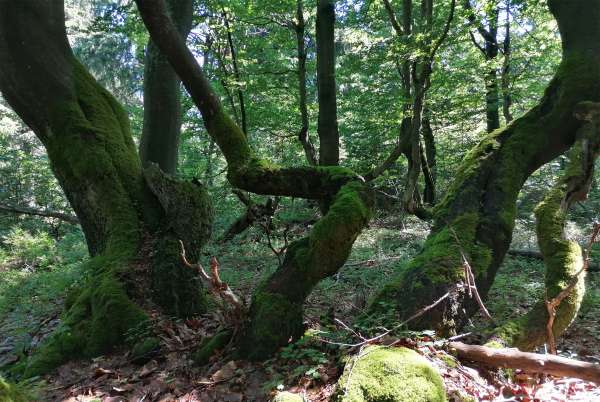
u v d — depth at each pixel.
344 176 5.04
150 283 5.73
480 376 3.57
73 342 5.16
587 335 5.48
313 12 14.06
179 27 9.14
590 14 6.46
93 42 23.89
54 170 7.09
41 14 6.87
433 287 4.43
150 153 9.34
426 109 12.61
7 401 2.92
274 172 5.27
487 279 4.79
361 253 9.39
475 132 16.11
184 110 14.20
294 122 15.12
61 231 16.94
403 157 16.03
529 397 3.28
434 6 11.34
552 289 4.55
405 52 8.55
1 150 17.33
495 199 5.46
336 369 3.64
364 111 14.89
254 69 13.79
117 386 4.27
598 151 5.80
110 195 6.56
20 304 7.61
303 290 4.52
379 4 12.95
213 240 10.48
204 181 14.14
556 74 6.44
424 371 3.06
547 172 14.01
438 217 5.56
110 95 7.67
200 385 3.99
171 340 4.92
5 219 16.59
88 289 5.75
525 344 4.20
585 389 3.47
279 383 3.62
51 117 6.91
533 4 11.05
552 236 5.07
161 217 6.50
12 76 6.78
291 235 9.62
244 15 11.81
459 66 12.83
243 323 4.37
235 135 5.60
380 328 3.85
